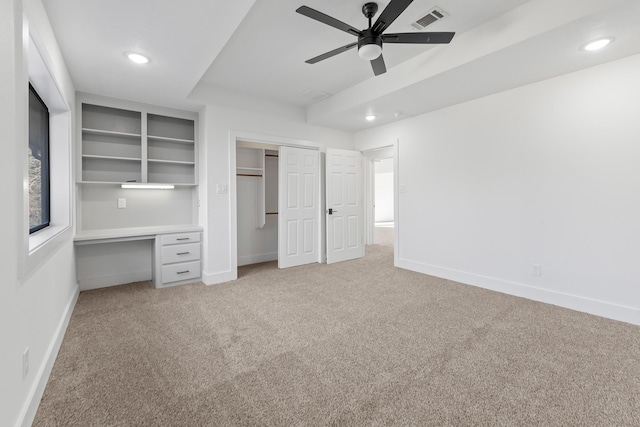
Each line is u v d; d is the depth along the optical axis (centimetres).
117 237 328
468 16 239
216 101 380
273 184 533
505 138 335
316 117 448
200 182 399
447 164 394
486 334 237
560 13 207
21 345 136
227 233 391
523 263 325
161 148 404
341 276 412
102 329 247
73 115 309
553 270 302
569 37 222
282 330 247
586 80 276
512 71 281
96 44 233
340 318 270
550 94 299
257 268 460
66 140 276
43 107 257
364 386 174
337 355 208
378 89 349
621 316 260
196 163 405
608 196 267
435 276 411
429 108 395
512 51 243
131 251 385
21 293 137
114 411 153
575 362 196
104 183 344
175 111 389
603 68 266
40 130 248
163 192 407
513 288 333
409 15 237
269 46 283
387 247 641
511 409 154
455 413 151
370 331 244
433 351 212
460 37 267
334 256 498
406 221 450
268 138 427
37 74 203
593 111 273
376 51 213
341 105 401
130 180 381
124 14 197
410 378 181
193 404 159
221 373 187
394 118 445
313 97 422
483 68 275
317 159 491
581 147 280
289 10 229
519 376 182
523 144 321
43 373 169
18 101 129
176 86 317
